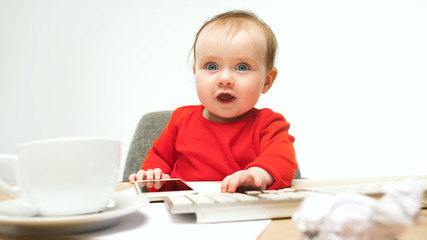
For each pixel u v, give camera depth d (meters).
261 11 2.09
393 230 0.23
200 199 0.40
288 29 2.06
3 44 2.12
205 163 1.09
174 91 2.12
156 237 0.31
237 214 0.38
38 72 2.12
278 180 0.70
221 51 0.93
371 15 2.04
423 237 0.29
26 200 0.38
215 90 0.96
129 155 1.40
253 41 0.95
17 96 2.12
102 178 0.37
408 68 2.03
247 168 0.76
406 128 2.03
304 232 0.26
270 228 0.35
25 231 0.33
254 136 1.07
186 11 2.14
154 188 0.63
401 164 2.02
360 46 2.05
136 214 0.41
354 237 0.23
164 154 1.19
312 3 2.06
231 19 1.00
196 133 1.13
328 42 2.06
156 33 2.14
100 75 2.12
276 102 2.05
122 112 2.12
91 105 2.11
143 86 2.12
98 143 0.37
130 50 2.13
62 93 2.11
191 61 1.22
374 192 0.41
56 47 2.12
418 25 2.02
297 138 2.04
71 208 0.36
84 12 2.13
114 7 2.14
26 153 0.35
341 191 0.42
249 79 0.95
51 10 2.13
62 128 2.10
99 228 0.34
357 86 2.05
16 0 2.14
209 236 0.32
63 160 0.35
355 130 2.04
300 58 2.06
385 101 2.03
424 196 0.42
